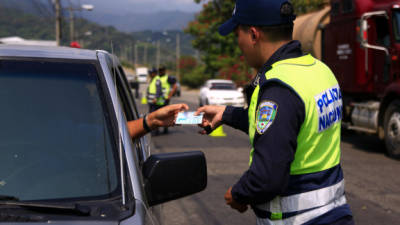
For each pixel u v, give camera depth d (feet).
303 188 6.39
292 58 6.70
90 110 7.22
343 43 36.73
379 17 32.48
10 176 6.58
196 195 20.81
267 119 6.11
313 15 42.80
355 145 36.06
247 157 30.60
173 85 43.29
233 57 133.18
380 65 32.65
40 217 5.66
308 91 6.31
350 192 21.20
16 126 7.00
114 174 6.57
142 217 5.98
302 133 6.32
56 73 7.57
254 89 6.87
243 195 6.30
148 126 8.95
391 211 18.44
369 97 35.32
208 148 34.55
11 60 7.65
